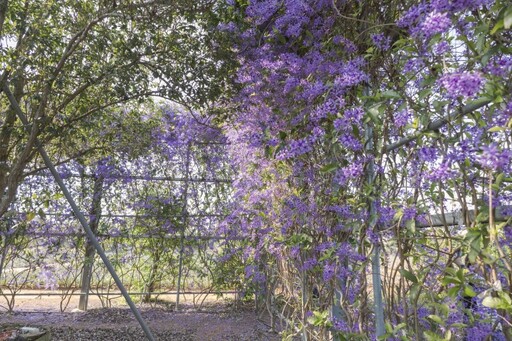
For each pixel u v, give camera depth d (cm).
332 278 215
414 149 151
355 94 194
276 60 277
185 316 485
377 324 176
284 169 275
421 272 143
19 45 286
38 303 537
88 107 354
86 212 491
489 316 132
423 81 130
